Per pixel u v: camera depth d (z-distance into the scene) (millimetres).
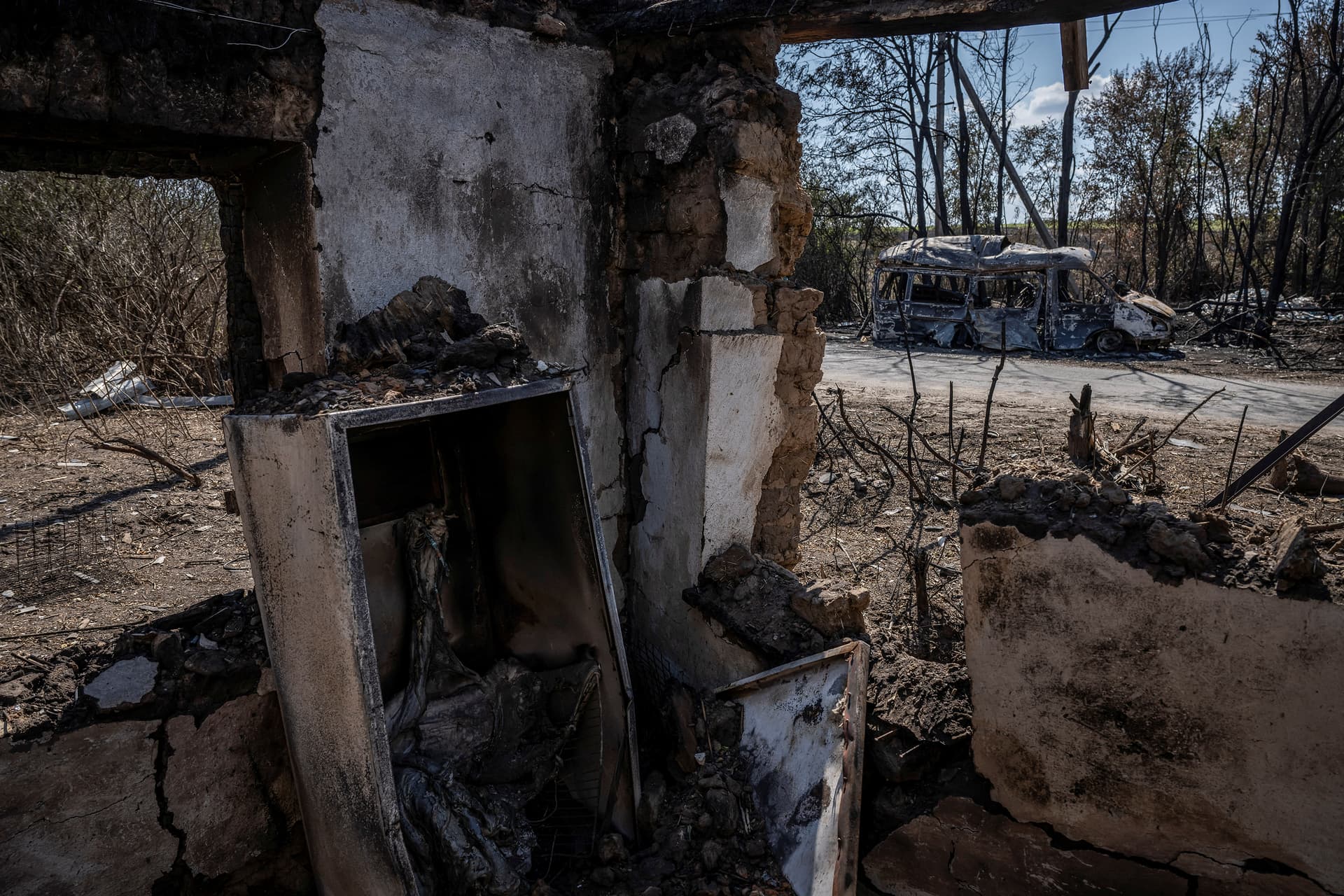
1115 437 7762
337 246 3137
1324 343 14797
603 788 3514
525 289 3777
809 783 3061
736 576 3846
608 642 3389
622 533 4426
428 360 3148
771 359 3832
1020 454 7188
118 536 4875
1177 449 7328
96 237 9016
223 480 6000
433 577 3336
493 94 3531
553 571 3535
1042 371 12477
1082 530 2650
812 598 3545
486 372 3018
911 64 21250
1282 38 17750
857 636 3490
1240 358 13797
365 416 2539
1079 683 2727
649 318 4012
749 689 3564
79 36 2512
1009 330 15133
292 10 2904
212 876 3107
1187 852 2633
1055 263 14547
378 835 2672
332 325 3154
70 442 6781
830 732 3080
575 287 3986
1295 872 2455
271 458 2658
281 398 2811
